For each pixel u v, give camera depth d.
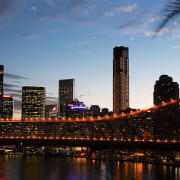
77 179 124.19
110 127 157.75
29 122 182.88
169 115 128.88
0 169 150.38
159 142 132.38
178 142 126.81
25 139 171.00
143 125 145.00
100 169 152.50
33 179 123.62
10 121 188.25
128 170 150.00
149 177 128.50
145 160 191.12
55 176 130.38
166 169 154.38
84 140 155.75
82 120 168.88
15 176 129.75
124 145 145.25
